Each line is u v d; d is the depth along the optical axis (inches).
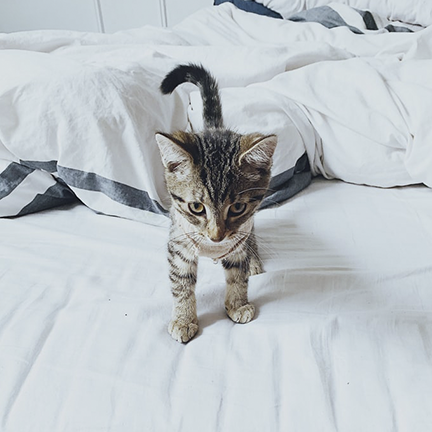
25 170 51.4
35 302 38.5
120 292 40.3
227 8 92.8
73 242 47.5
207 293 41.7
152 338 34.9
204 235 35.2
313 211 53.8
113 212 53.1
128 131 50.4
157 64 63.8
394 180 56.7
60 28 118.5
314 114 58.4
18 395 29.8
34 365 32.1
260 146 33.6
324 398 29.3
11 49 68.4
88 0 114.0
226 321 38.4
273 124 55.4
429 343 33.9
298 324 35.8
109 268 44.0
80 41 77.5
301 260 45.6
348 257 45.6
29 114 49.2
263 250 47.4
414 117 53.4
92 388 30.3
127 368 31.9
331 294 40.2
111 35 81.0
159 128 54.1
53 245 47.2
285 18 97.0
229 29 87.2
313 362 32.0
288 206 55.2
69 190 55.2
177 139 34.3
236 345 34.6
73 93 49.8
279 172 55.3
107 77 52.0
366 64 59.8
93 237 48.9
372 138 55.6
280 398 29.7
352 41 74.2
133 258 45.6
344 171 58.4
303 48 69.2
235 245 36.6
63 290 40.3
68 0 114.0
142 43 79.8
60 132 49.2
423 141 52.6
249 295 40.8
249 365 32.4
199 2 115.1
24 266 43.5
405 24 86.7
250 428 27.7
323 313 37.6
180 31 87.7
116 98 50.6
